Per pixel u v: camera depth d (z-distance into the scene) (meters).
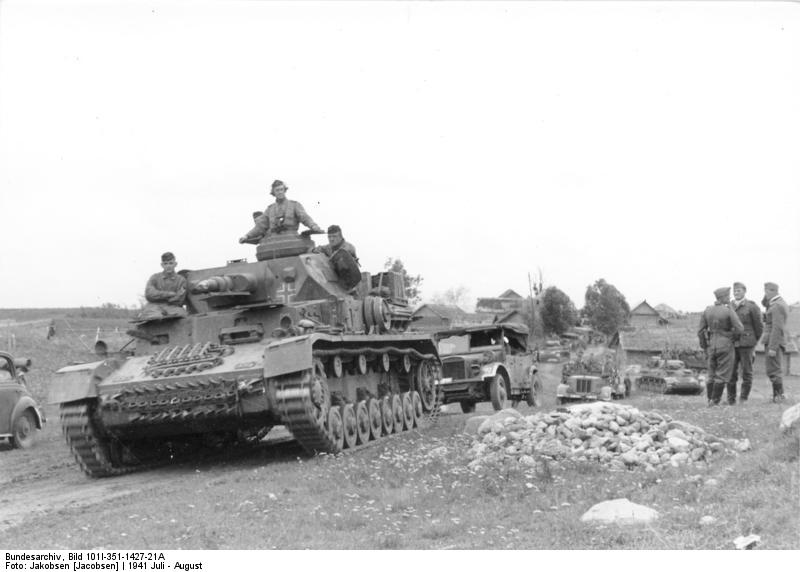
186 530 9.95
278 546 9.15
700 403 21.34
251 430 19.88
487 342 27.97
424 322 72.25
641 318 87.06
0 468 18.50
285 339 15.40
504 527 9.48
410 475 12.76
